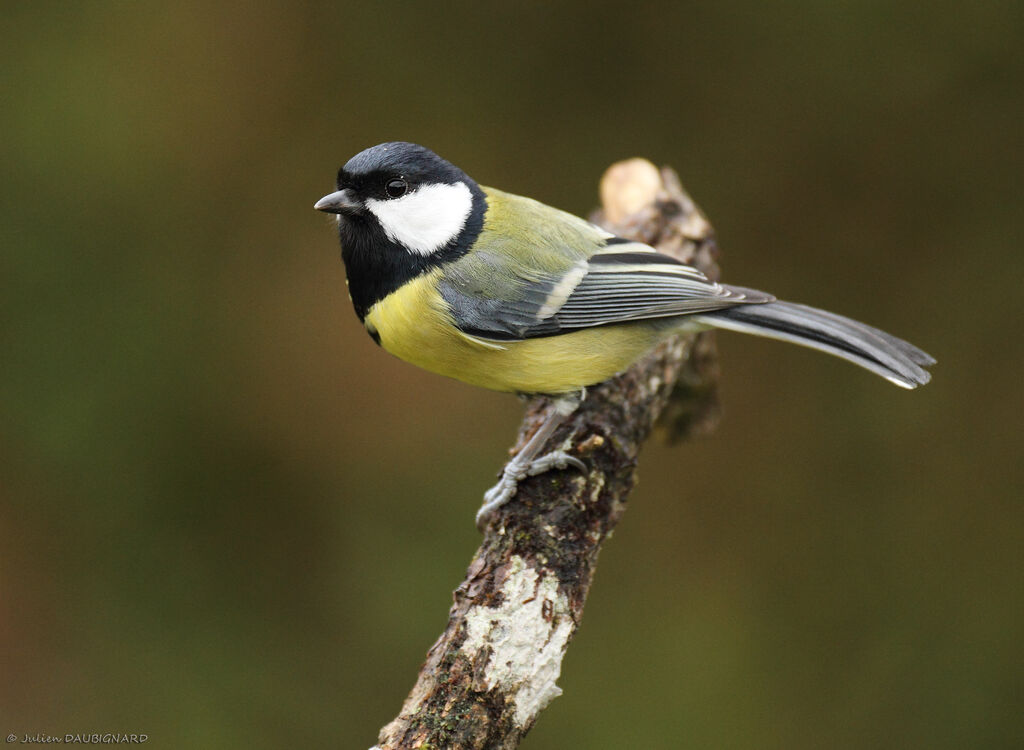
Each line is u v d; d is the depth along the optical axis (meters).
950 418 11.74
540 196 12.73
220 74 12.30
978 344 11.96
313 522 11.43
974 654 10.73
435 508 11.40
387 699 10.48
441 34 12.67
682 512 11.88
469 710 6.16
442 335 7.58
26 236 11.45
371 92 12.63
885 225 12.44
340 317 12.05
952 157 12.24
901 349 7.64
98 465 10.98
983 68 12.00
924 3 11.91
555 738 10.41
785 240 12.63
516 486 7.60
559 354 7.71
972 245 12.19
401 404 11.86
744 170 12.64
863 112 12.39
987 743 10.36
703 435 10.51
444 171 7.65
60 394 11.08
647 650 10.98
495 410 11.84
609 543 11.64
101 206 11.76
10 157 11.59
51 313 11.36
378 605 10.88
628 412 8.39
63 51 11.86
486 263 7.60
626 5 12.62
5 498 10.77
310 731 10.29
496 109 12.73
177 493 11.18
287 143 12.39
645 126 12.70
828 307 12.55
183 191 12.05
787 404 12.07
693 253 9.80
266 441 11.63
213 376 11.63
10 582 10.55
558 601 6.81
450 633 6.52
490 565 6.96
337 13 12.59
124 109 11.95
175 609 10.72
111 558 10.80
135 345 11.43
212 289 11.91
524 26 12.70
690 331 8.03
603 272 7.75
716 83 12.62
